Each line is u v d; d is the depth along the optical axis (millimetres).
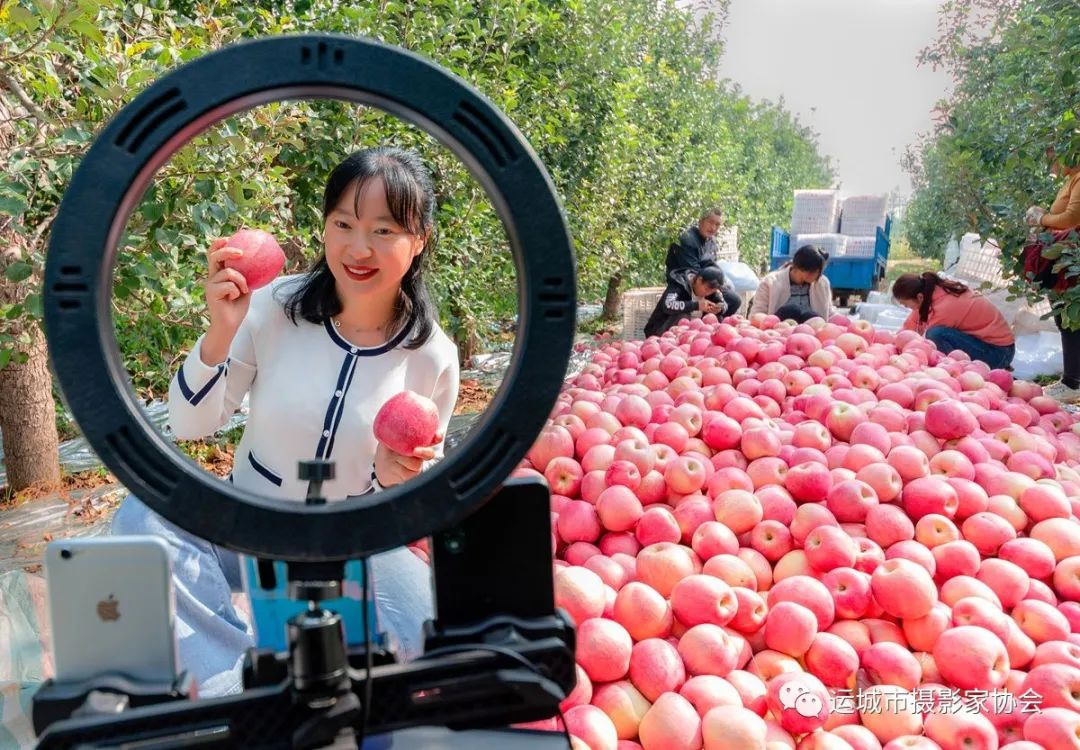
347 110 3604
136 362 3615
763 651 1734
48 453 3650
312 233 3840
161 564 740
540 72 5750
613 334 8391
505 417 672
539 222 661
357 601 771
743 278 8039
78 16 2170
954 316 5039
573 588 1648
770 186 17672
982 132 4621
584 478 2229
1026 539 1989
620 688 1578
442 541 784
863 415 2492
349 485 1668
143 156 625
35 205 2828
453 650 758
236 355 1659
